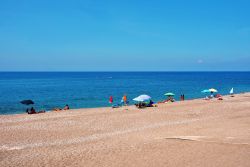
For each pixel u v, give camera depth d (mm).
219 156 13648
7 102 51062
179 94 67250
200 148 15242
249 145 15633
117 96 62188
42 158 14391
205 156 13727
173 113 31391
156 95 64562
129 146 16297
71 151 15711
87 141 18609
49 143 18328
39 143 18375
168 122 25672
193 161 13023
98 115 30547
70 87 92312
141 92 72438
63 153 15305
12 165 13281
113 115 30391
